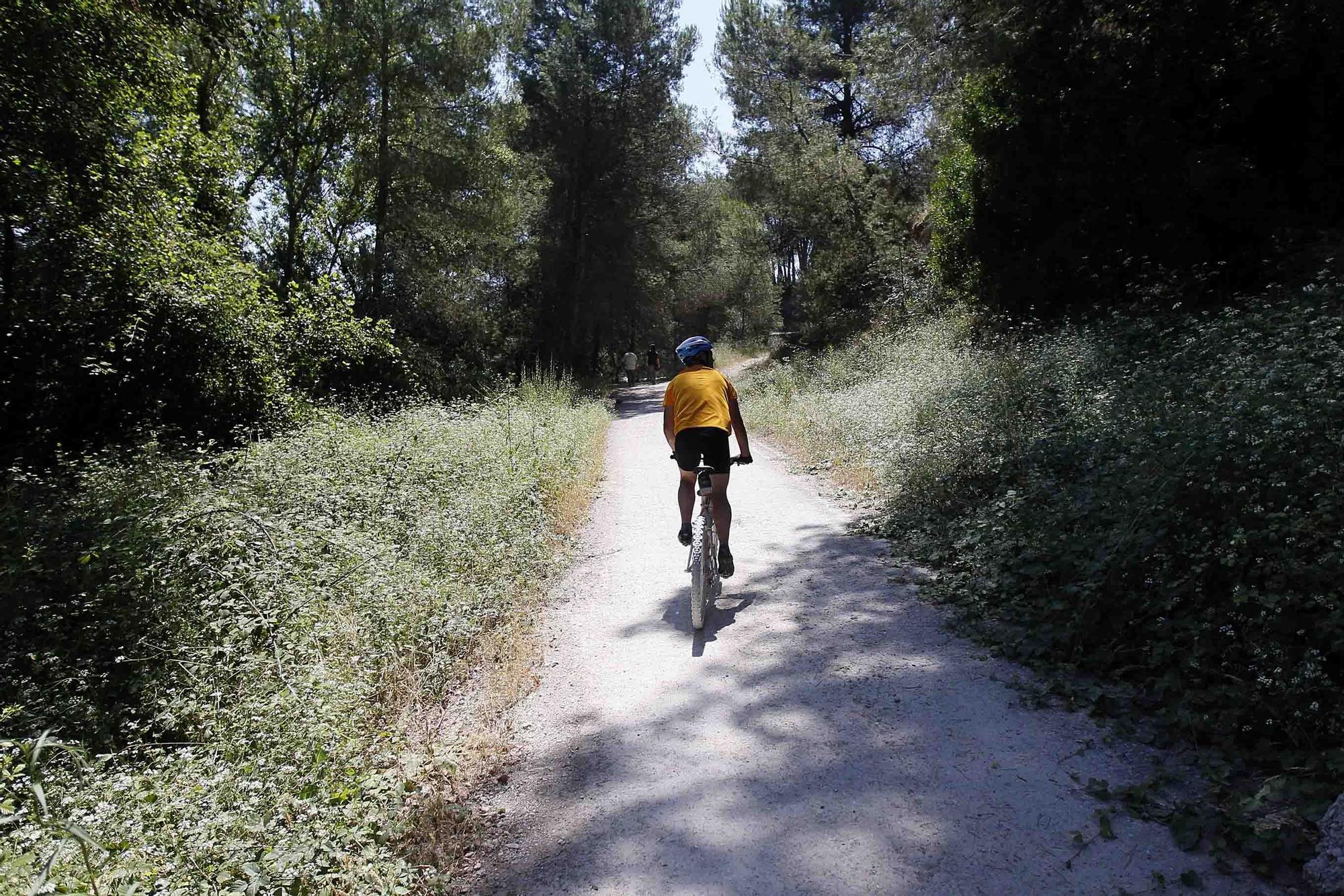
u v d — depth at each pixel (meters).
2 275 11.79
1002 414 8.42
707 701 4.36
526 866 3.10
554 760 3.88
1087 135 11.35
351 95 22.59
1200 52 10.05
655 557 7.46
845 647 4.94
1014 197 12.77
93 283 11.91
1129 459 5.40
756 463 12.77
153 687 4.34
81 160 11.17
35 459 11.19
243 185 23.41
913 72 17.66
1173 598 4.25
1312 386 4.95
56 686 4.25
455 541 6.44
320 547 6.02
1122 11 10.82
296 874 2.77
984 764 3.53
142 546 5.57
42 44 10.09
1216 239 10.73
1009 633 4.77
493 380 25.34
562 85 30.94
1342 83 9.48
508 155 25.19
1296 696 3.34
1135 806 3.09
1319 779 3.04
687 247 41.03
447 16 22.52
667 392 5.89
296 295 16.23
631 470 12.79
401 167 23.48
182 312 12.48
